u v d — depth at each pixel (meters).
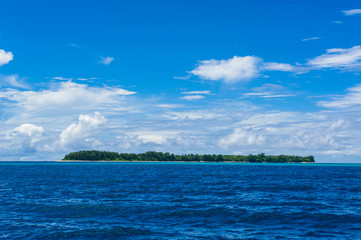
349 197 42.22
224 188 53.97
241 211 31.08
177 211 31.08
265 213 30.00
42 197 41.06
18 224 25.27
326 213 30.09
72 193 45.78
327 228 24.47
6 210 31.33
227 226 25.06
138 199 39.41
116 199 39.34
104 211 31.03
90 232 22.94
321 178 85.44
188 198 40.69
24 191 48.19
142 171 126.62
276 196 42.97
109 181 69.62
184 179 77.44
